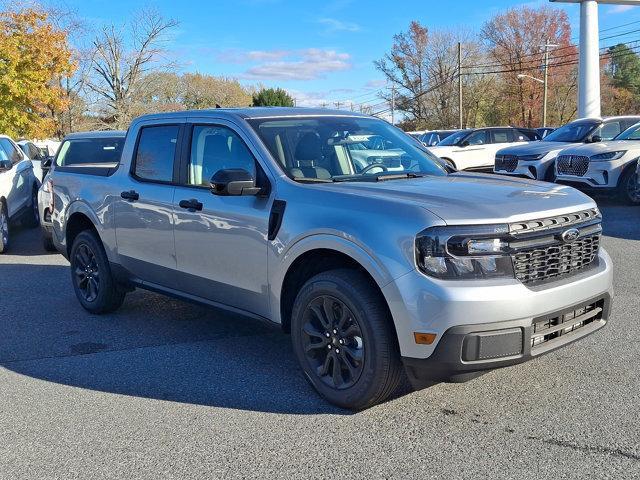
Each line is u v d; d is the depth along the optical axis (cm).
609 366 462
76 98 4069
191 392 443
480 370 356
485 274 355
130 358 517
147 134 573
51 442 377
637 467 327
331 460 345
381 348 373
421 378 370
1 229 1034
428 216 362
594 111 2861
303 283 446
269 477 330
